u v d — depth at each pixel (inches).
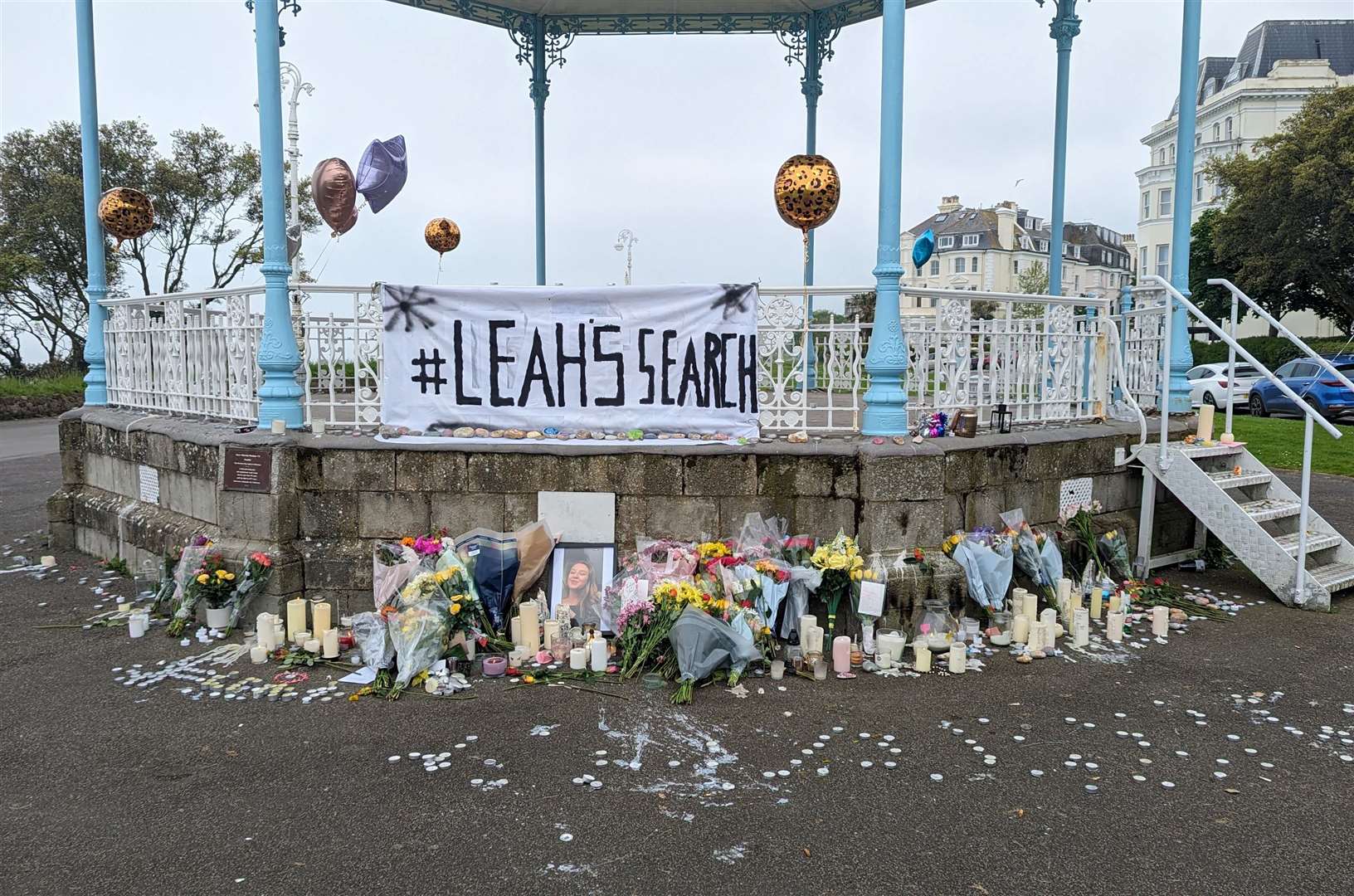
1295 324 1691.7
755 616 198.7
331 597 222.2
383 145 321.7
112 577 279.9
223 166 1244.5
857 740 161.2
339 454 222.8
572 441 223.5
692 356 225.5
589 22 426.0
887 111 215.8
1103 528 262.4
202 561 222.7
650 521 220.1
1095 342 283.3
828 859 121.8
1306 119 1171.3
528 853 123.6
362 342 234.4
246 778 146.6
